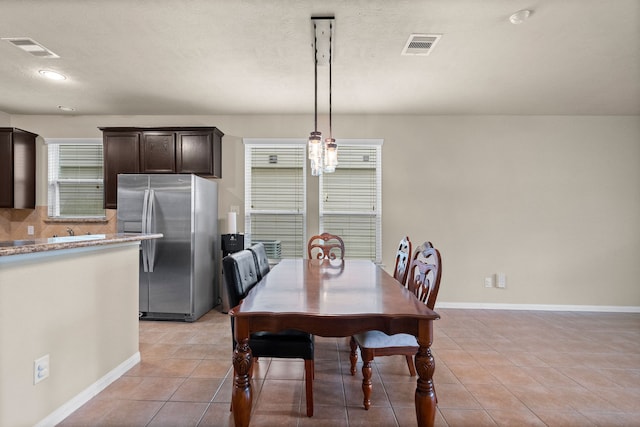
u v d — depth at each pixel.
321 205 4.37
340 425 1.79
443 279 4.27
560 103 3.85
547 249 4.23
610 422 1.83
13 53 2.71
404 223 4.30
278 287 2.04
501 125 4.26
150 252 3.60
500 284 4.23
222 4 2.10
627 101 3.76
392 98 3.73
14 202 4.04
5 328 1.51
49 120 4.34
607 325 3.56
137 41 2.54
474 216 4.27
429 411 1.53
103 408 1.93
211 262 4.13
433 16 2.22
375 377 2.34
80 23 2.29
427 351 1.55
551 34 2.43
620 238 4.20
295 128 4.35
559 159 4.23
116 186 4.05
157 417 1.84
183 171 4.03
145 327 3.43
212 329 3.37
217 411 1.91
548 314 3.99
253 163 4.40
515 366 2.53
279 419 1.84
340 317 1.48
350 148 4.36
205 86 3.41
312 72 3.08
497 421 1.83
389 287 2.04
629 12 2.16
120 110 4.16
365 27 2.35
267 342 1.86
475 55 2.75
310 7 2.13
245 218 4.36
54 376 1.77
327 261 3.29
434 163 4.30
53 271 1.77
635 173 4.20
